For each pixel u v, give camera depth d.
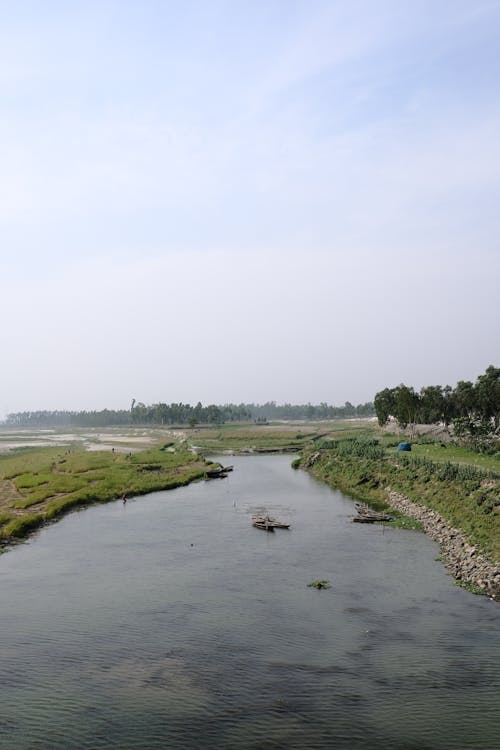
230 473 104.94
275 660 26.20
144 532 53.56
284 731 20.59
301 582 37.56
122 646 27.89
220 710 22.05
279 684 23.98
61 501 67.00
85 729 20.89
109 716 21.75
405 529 52.72
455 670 24.81
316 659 26.25
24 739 20.23
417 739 19.95
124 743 20.02
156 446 179.50
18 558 44.50
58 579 38.84
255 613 32.03
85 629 30.02
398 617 30.98
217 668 25.52
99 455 130.12
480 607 32.12
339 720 21.23
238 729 20.77
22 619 31.48
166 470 103.06
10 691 23.72
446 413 142.88
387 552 44.50
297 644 27.88
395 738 20.06
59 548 47.66
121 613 32.25
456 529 47.81
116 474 92.81
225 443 188.50
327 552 44.94
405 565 40.78
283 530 53.41
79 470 98.25
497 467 67.00
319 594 35.06
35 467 104.88
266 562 42.53
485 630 28.92
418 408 137.38
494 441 93.19
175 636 29.03
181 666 25.77
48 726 21.08
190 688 23.75
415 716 21.36
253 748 19.66
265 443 184.12
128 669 25.52
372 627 29.73
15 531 52.22
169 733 20.56
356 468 86.88
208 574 39.69
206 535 51.91
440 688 23.33
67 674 25.11
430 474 65.50
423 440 121.25
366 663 25.70
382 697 22.77
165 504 69.56
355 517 56.75
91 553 45.88
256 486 85.69
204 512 63.69
